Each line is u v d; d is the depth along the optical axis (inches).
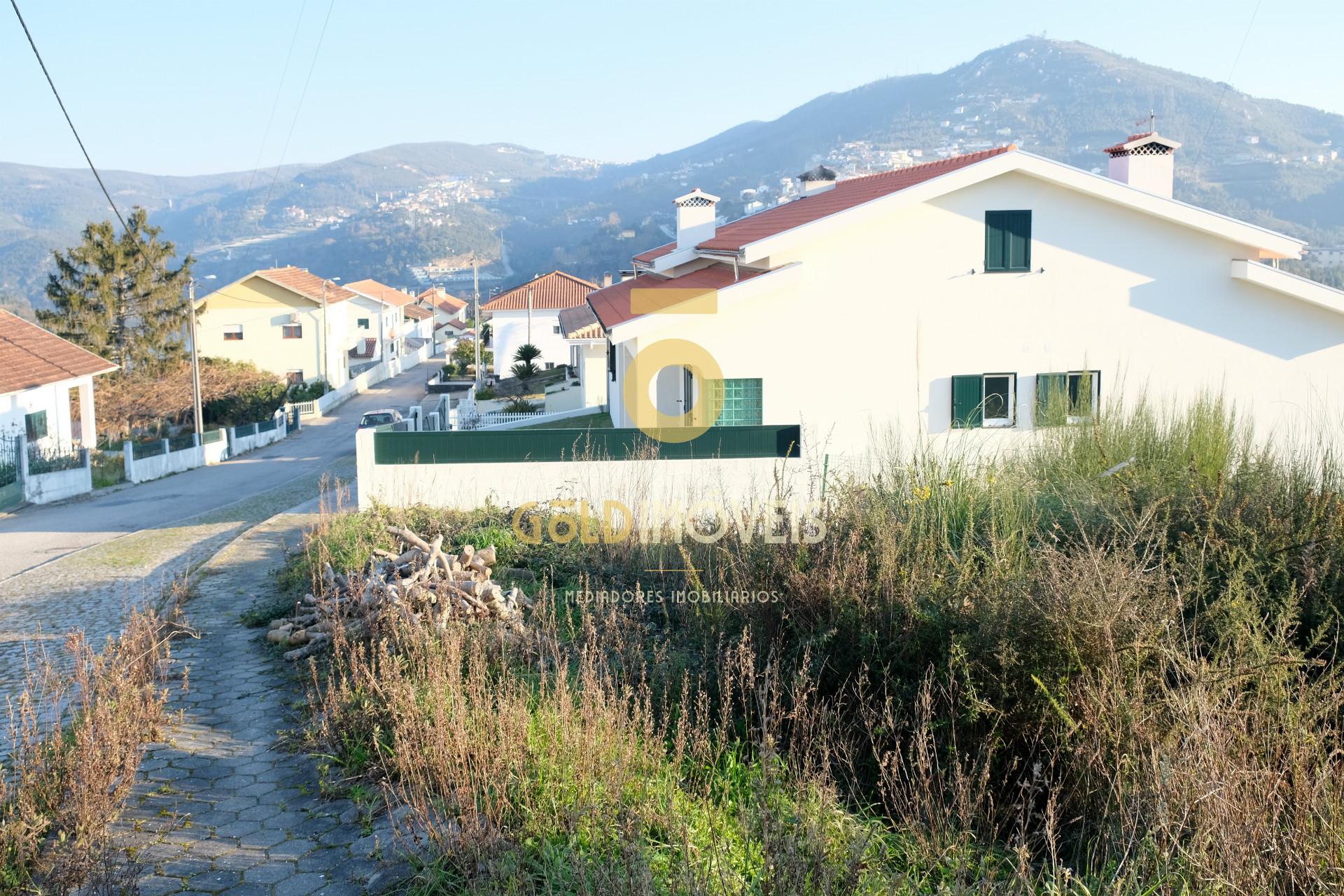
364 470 569.0
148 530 692.1
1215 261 650.8
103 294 1715.1
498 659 277.9
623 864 175.2
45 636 379.9
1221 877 163.3
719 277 755.4
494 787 203.5
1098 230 644.1
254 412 1707.7
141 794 224.2
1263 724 202.5
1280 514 284.8
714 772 224.4
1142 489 322.3
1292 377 660.7
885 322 633.6
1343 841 171.5
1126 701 204.8
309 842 201.6
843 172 1005.8
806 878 167.0
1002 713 221.1
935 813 203.3
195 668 318.7
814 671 252.7
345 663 299.3
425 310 3644.2
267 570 470.9
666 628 300.7
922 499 316.2
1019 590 231.3
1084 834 203.0
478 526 501.0
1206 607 247.0
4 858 183.5
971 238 636.7
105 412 1555.1
